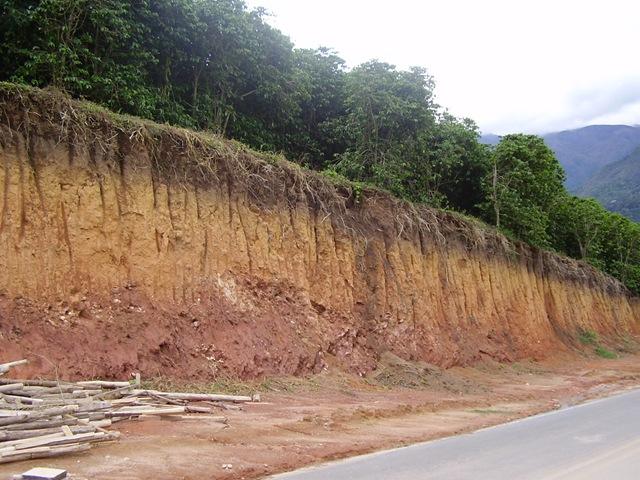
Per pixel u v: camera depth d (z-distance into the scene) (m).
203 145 16.64
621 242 53.38
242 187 17.48
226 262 16.34
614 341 41.78
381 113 25.48
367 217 22.09
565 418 14.16
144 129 15.21
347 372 17.94
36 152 13.12
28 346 11.56
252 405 12.69
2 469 7.29
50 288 12.56
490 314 27.59
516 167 31.53
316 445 9.82
